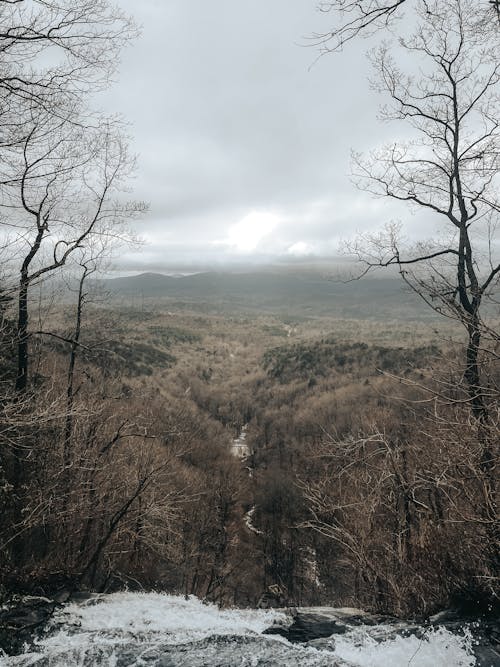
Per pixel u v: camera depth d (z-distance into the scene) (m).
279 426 61.78
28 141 6.20
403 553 7.53
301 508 31.20
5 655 5.62
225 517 31.97
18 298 7.99
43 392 9.95
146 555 14.33
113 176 10.80
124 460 12.89
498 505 5.21
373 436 7.56
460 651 4.76
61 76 5.11
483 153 7.92
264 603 22.92
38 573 8.40
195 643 5.70
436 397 4.85
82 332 12.37
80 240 10.55
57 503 9.34
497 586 5.28
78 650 5.64
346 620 6.04
